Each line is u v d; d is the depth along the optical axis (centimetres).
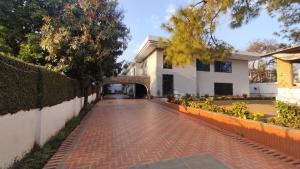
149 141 740
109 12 1385
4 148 435
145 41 2569
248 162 542
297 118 665
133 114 1390
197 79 2888
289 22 1061
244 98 2803
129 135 827
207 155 592
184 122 1106
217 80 3028
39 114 640
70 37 1179
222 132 876
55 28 1198
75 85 1272
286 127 630
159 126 1001
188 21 925
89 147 670
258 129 717
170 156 586
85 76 1366
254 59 3203
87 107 1602
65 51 1181
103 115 1348
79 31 1263
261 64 4050
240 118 829
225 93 3080
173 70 2684
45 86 682
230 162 542
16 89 490
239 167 511
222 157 577
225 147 668
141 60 3447
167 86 2647
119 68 1773
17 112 496
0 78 418
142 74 3409
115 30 1332
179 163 534
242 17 891
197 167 509
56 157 578
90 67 1377
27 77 557
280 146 623
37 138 632
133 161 550
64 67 1169
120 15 1428
